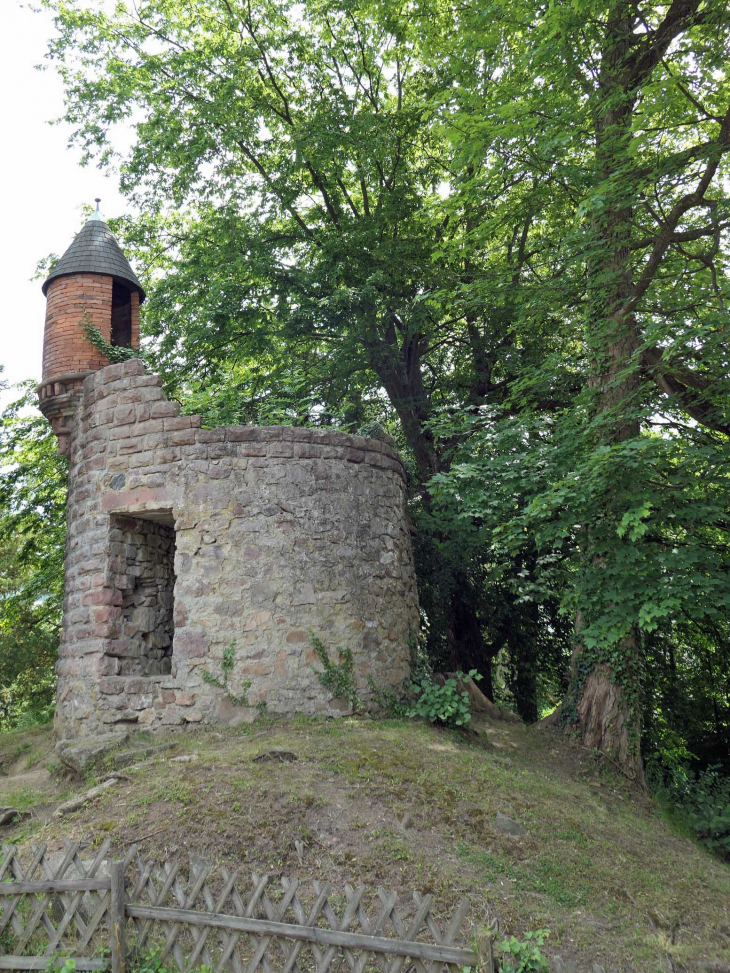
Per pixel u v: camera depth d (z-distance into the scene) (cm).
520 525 987
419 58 1727
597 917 581
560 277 1155
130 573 1001
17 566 2252
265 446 966
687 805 974
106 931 497
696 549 861
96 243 1205
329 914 439
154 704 899
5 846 516
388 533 1045
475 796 725
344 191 1864
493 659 1736
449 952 409
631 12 1022
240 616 913
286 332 1608
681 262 1105
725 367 936
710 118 1040
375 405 1866
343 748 776
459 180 1127
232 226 1747
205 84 1734
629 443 830
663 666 1475
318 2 1752
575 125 1038
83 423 1072
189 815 622
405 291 1603
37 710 1825
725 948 579
